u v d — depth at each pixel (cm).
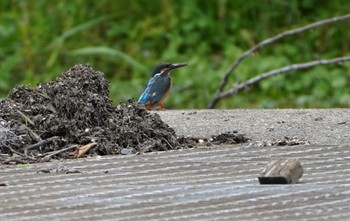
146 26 2358
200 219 795
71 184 932
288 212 812
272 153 1083
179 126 1264
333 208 824
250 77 2194
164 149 1123
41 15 2355
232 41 2338
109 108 1163
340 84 2170
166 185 921
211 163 1030
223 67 2233
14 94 1166
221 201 853
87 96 1149
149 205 842
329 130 1218
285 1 2378
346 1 2383
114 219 798
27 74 2227
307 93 2173
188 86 2191
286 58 2266
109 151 1099
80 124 1127
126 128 1129
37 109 1139
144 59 2322
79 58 2294
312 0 2406
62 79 1175
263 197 866
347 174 961
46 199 870
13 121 1116
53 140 1102
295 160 930
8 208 838
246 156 1067
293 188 898
